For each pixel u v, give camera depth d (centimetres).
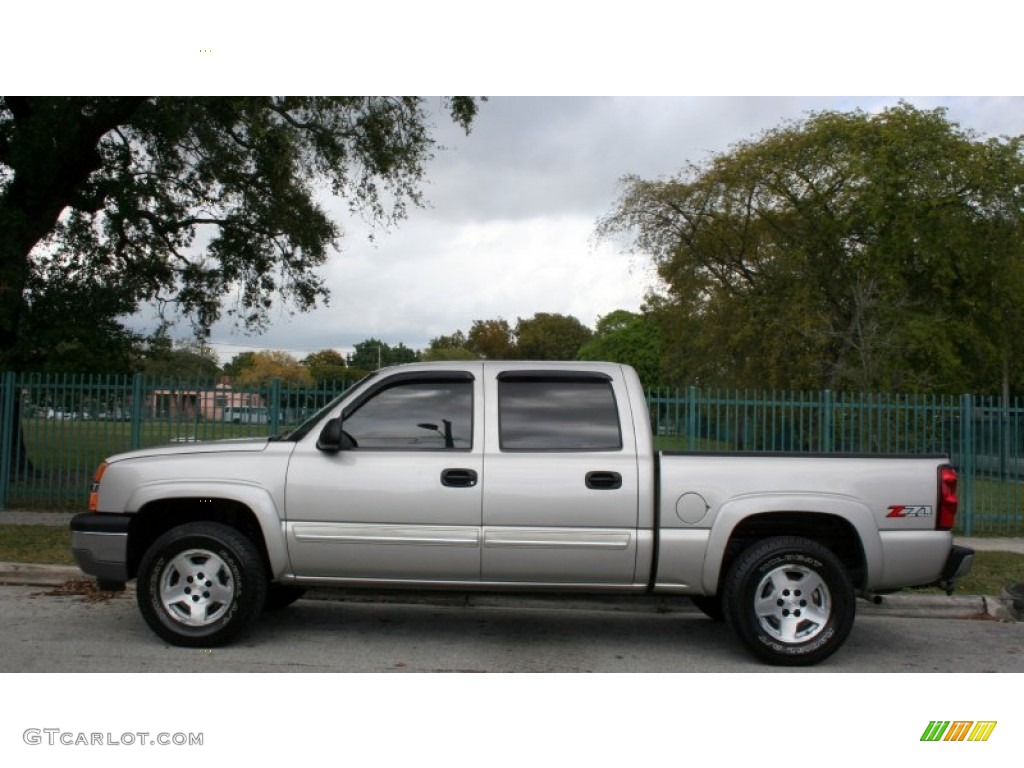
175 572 647
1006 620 833
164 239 1988
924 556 623
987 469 1394
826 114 2584
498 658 649
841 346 2389
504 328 8319
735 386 2625
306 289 2088
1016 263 2484
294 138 1744
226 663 610
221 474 641
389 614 789
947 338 2427
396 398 656
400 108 1773
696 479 623
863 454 641
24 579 898
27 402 1415
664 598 832
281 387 1355
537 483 622
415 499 627
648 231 2838
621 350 6719
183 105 1534
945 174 2427
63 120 1578
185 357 3019
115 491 649
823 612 622
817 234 2572
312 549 633
